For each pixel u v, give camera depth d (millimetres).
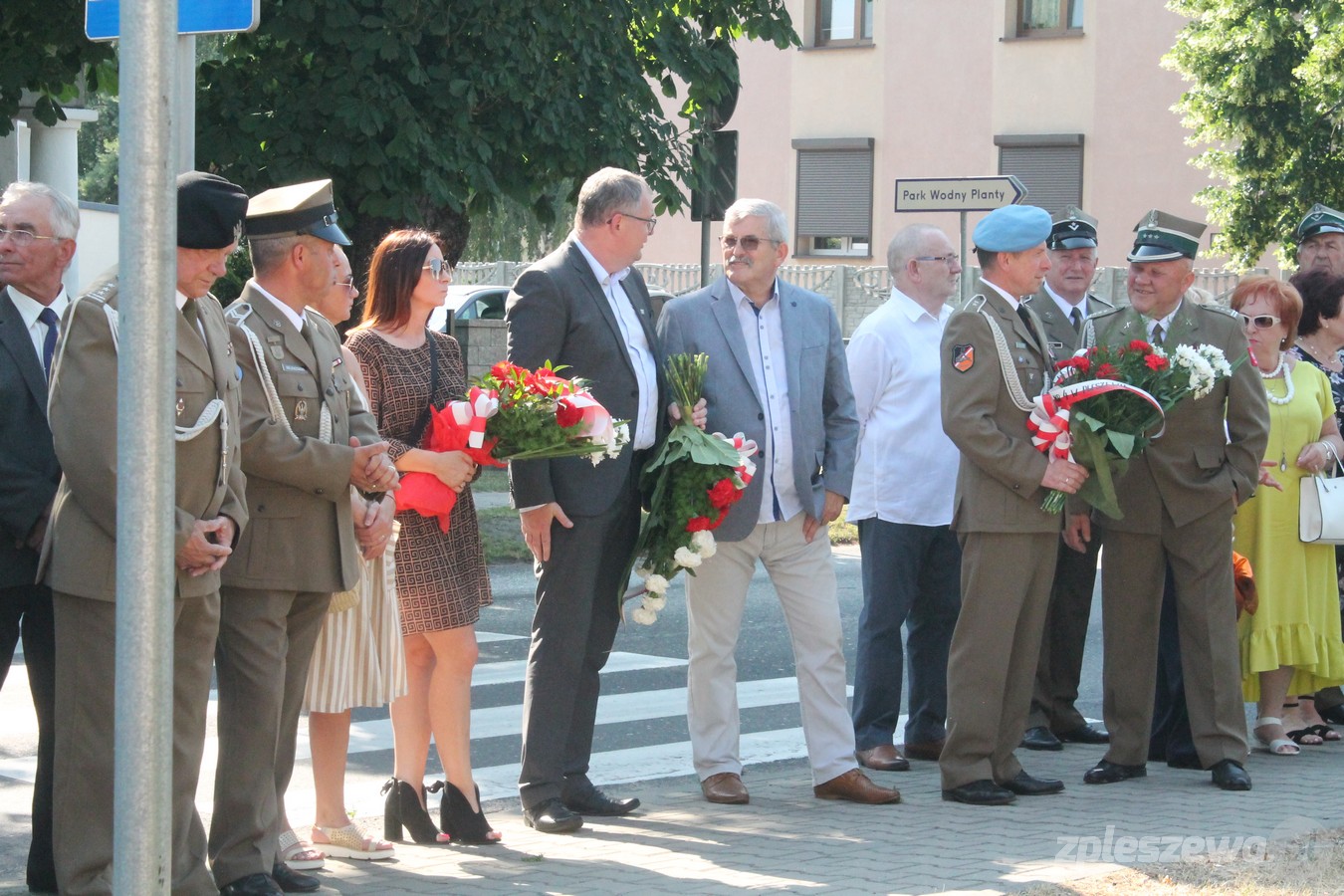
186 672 4148
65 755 4094
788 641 10086
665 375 5879
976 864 4984
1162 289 6434
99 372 3936
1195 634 6363
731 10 15070
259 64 12695
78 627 4062
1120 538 6418
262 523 4449
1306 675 7312
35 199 4629
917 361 6934
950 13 29797
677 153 14516
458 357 5422
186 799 4184
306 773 6559
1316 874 4746
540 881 4816
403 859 5102
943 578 7008
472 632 5293
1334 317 7410
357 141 12266
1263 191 22000
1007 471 5871
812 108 31438
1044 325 7359
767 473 6039
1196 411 6305
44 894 4703
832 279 29828
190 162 5074
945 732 7047
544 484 5445
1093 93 28469
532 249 30703
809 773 6734
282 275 4637
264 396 4469
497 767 6770
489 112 13102
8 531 4512
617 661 9375
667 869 4965
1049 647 7359
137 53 2594
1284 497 6980
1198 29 22359
